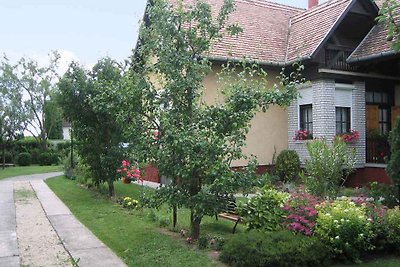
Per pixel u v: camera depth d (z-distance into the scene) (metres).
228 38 15.25
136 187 14.98
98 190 14.30
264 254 5.42
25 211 10.63
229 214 8.45
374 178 14.39
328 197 8.95
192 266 5.71
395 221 6.36
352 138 14.46
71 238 7.63
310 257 5.56
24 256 6.56
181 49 7.16
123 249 6.76
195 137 6.44
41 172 25.95
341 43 14.91
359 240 5.88
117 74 12.72
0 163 33.97
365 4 14.65
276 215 6.67
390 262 5.97
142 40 7.84
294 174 14.55
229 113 6.59
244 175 6.68
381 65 15.34
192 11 7.23
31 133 39.22
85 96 12.75
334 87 14.58
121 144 12.77
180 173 6.40
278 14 18.39
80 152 13.58
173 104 7.10
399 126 8.42
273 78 15.52
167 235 7.49
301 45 14.98
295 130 15.55
